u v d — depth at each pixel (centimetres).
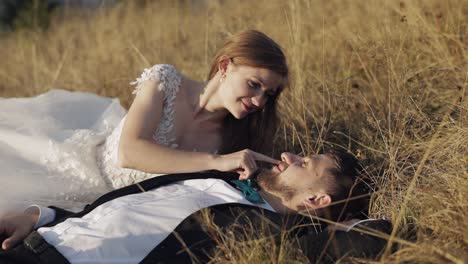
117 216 299
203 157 338
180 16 810
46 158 375
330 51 544
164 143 366
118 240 291
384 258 268
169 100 364
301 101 469
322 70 487
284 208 324
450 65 451
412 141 381
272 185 327
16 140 378
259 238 289
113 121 418
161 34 715
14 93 682
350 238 288
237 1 718
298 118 455
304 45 535
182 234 297
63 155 373
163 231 297
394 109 426
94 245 289
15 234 311
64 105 429
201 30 718
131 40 700
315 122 439
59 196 370
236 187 326
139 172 370
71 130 398
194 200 310
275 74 341
